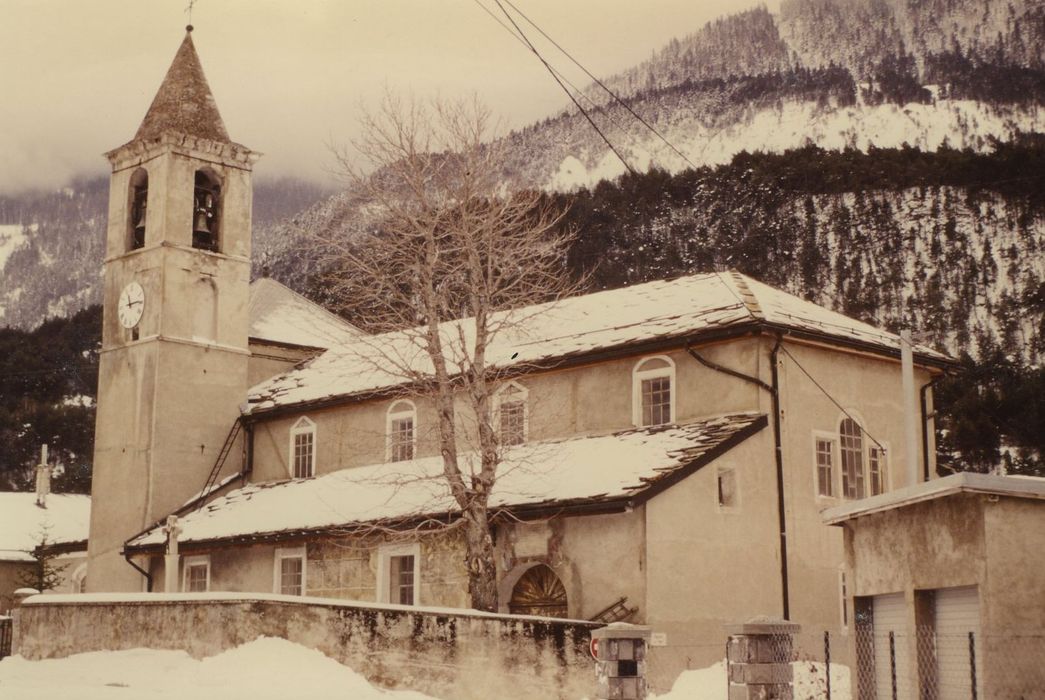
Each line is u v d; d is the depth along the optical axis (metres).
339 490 36.84
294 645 24.11
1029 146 105.06
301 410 40.25
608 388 32.69
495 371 32.56
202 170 43.00
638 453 29.72
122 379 41.88
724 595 28.28
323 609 24.16
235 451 42.03
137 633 25.73
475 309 29.97
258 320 45.34
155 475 40.22
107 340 42.72
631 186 107.19
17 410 99.81
